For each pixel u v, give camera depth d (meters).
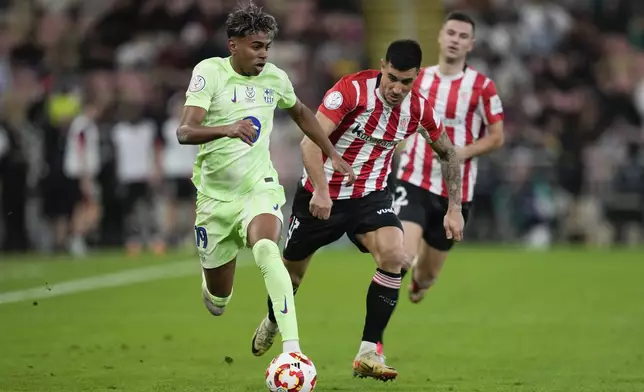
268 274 23.70
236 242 26.45
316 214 25.66
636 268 60.62
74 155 66.81
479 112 33.72
